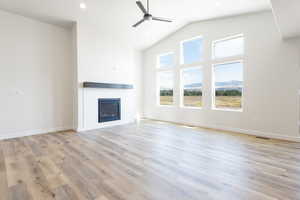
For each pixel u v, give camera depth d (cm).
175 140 374
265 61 395
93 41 489
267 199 168
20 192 179
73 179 206
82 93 468
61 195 174
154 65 666
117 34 547
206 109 511
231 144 343
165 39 621
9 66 390
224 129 473
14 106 398
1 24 378
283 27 306
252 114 419
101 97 513
